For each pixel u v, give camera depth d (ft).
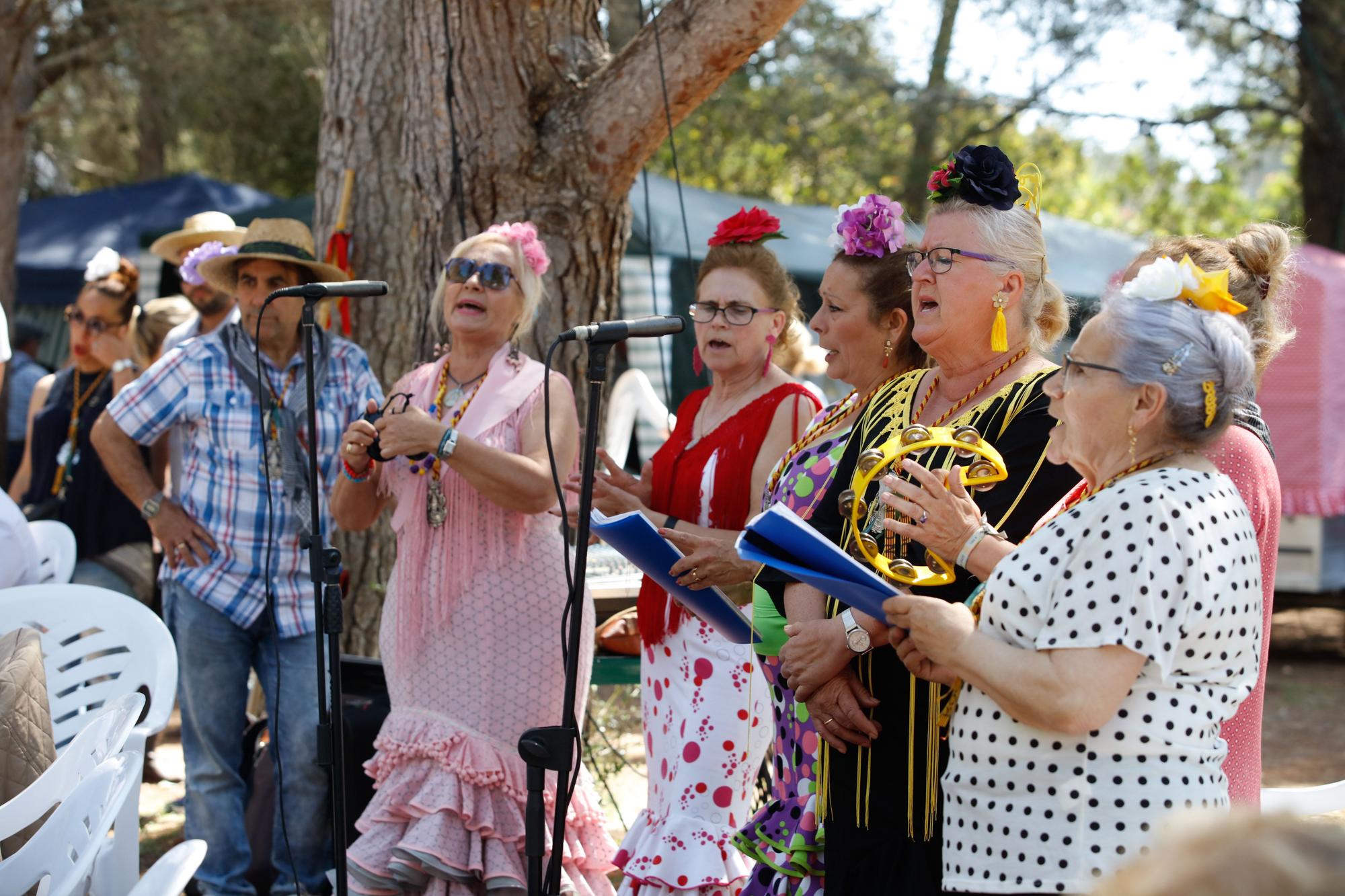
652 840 10.28
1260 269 8.34
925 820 7.39
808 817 8.52
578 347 14.93
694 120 51.78
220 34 41.86
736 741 10.21
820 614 8.20
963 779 6.46
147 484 12.38
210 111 47.09
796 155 53.21
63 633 10.85
